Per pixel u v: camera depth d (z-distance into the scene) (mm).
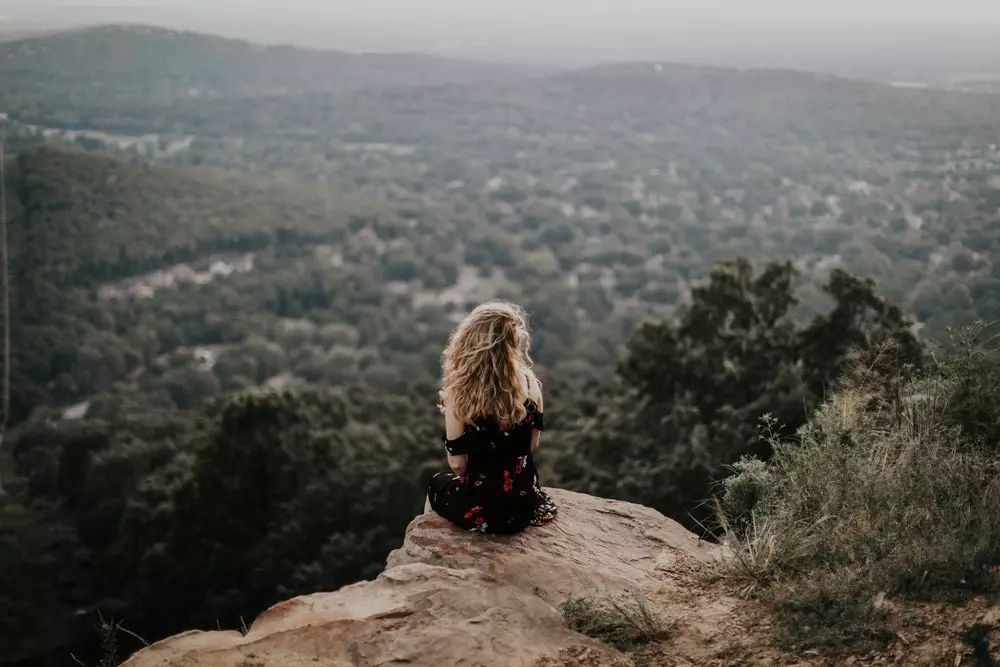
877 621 2680
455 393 3291
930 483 3381
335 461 32625
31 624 33375
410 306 141125
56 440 70188
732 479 3830
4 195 139250
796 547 3234
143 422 58094
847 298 19359
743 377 22688
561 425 38062
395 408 52406
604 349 113000
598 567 3258
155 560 30172
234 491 30719
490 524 3396
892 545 3072
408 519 31141
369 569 28641
